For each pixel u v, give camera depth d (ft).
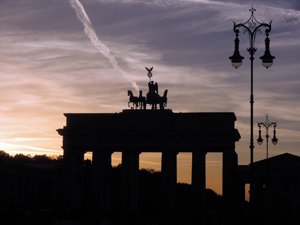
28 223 573.33
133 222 588.09
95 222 586.45
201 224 563.07
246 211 568.41
